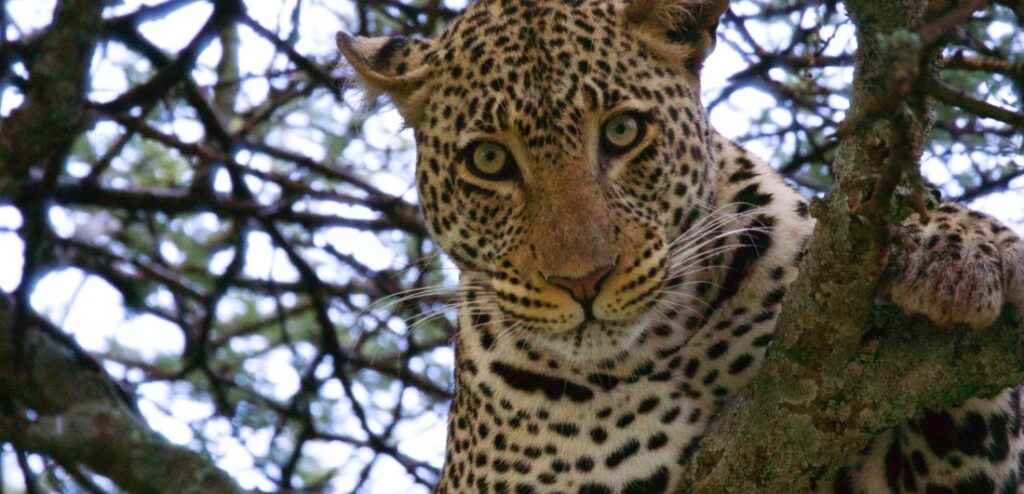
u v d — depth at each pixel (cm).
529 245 919
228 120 1512
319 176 1558
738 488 815
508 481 973
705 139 973
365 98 1026
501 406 975
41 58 1054
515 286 927
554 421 956
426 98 986
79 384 1109
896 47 586
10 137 1052
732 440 814
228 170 1391
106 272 1427
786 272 929
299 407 1374
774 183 979
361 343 1480
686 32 978
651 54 961
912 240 741
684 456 935
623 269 899
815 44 1210
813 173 1464
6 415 1066
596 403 948
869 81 679
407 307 1422
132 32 1307
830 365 768
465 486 1029
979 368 759
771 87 1319
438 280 1468
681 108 959
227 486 1107
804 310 762
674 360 936
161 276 1413
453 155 966
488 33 972
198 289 1527
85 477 1134
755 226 942
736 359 930
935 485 867
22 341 1079
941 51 689
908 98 621
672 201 948
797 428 787
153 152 1619
